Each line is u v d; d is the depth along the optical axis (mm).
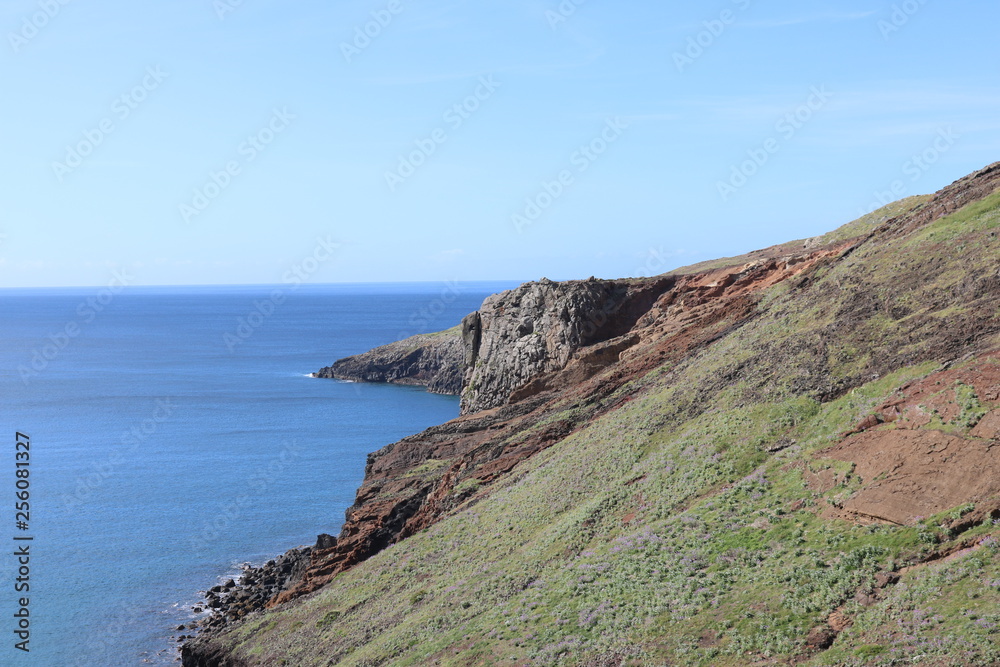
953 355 30812
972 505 22953
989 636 18875
